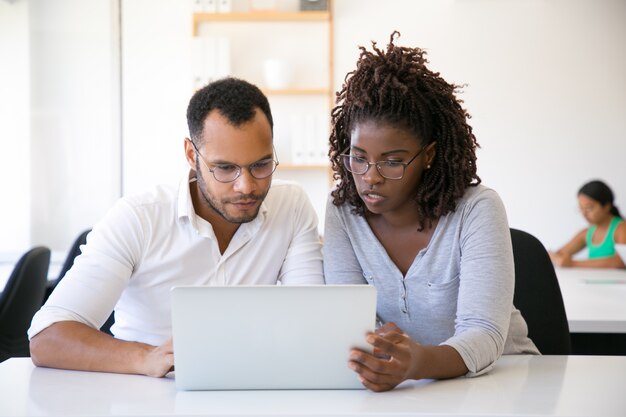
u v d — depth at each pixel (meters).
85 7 5.18
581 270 3.95
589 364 1.61
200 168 1.70
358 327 1.37
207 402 1.30
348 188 1.75
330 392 1.38
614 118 5.26
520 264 2.06
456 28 5.21
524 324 1.81
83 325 1.64
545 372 1.53
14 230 5.20
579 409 1.24
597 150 5.27
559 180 5.28
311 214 2.01
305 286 1.36
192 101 1.70
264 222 1.93
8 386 1.43
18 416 1.22
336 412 1.22
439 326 1.71
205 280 1.89
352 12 5.20
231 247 1.89
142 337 1.90
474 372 1.48
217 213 1.77
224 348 1.37
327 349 1.38
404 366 1.37
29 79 5.17
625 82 5.24
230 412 1.23
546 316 2.04
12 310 2.81
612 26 5.23
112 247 1.78
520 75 5.24
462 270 1.61
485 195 1.65
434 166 1.66
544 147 5.27
